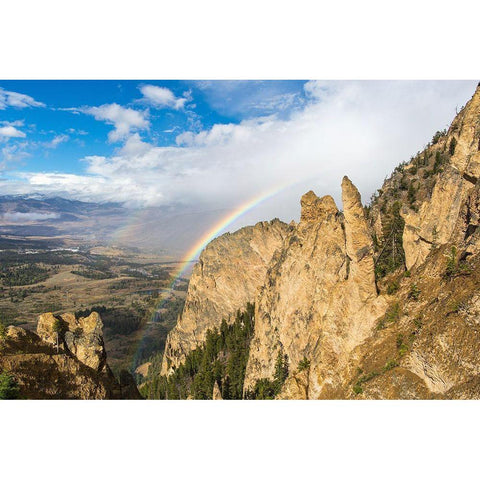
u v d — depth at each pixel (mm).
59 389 66812
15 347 71062
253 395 99500
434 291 63719
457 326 54688
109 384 81688
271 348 103312
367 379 63156
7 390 57125
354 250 72312
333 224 88625
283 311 101562
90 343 82688
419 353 57219
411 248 77375
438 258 67625
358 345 71188
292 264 102188
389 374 59844
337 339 75250
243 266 186625
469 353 51875
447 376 52625
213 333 168750
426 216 74250
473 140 74125
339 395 67625
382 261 87500
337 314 76562
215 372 128250
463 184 69438
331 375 73188
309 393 75125
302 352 89438
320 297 86188
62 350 79125
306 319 91562
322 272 87688
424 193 109062
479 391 48281
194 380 136625
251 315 159750
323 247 90500
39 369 66188
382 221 106625
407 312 65812
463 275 59344
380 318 70750
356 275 73750
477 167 67500
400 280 74375
